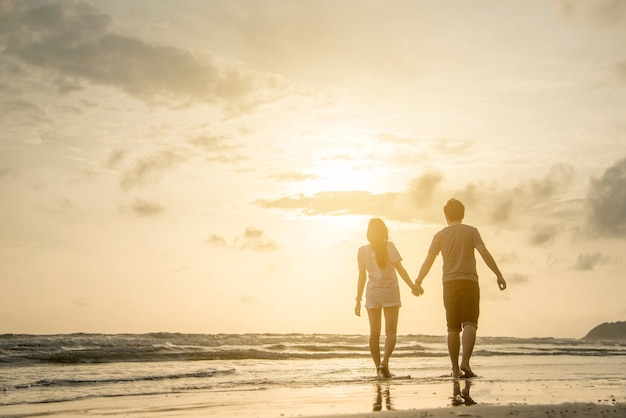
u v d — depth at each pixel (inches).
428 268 332.8
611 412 174.2
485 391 260.1
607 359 725.9
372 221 353.4
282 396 262.7
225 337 1165.7
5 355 655.1
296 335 1419.8
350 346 1063.6
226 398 261.3
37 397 296.2
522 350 1124.5
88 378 415.5
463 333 322.3
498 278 316.2
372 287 352.5
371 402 223.0
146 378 412.5
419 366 524.1
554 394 245.8
